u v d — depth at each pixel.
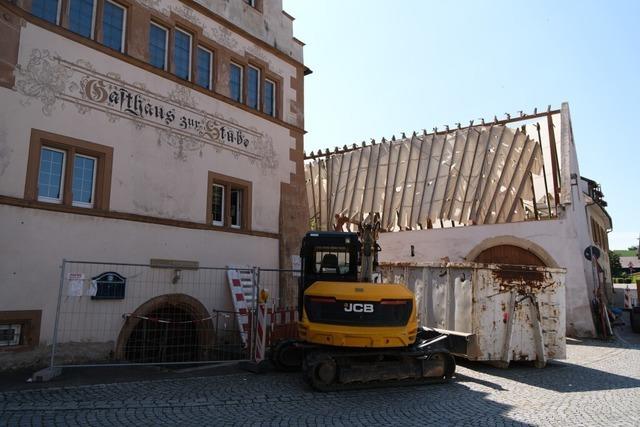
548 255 16.59
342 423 6.15
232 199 13.66
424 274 11.66
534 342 10.59
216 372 9.11
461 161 18.77
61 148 9.74
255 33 14.71
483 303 10.33
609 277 31.20
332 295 8.35
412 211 19.55
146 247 10.83
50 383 7.66
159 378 8.44
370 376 8.04
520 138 17.95
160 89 11.61
